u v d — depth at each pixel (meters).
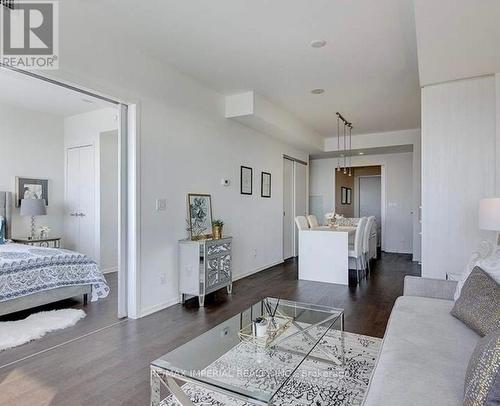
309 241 5.00
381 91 4.52
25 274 3.18
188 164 3.99
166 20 2.76
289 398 1.92
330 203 8.52
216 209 4.50
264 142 5.82
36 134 5.22
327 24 2.83
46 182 5.34
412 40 3.10
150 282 3.44
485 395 1.02
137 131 3.27
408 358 1.50
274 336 2.12
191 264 3.72
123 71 3.10
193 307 3.63
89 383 2.07
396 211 7.90
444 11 2.15
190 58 3.49
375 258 6.93
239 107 4.60
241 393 1.46
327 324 2.38
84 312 3.42
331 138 7.56
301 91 4.52
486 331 1.61
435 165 3.52
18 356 2.42
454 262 3.44
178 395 1.70
